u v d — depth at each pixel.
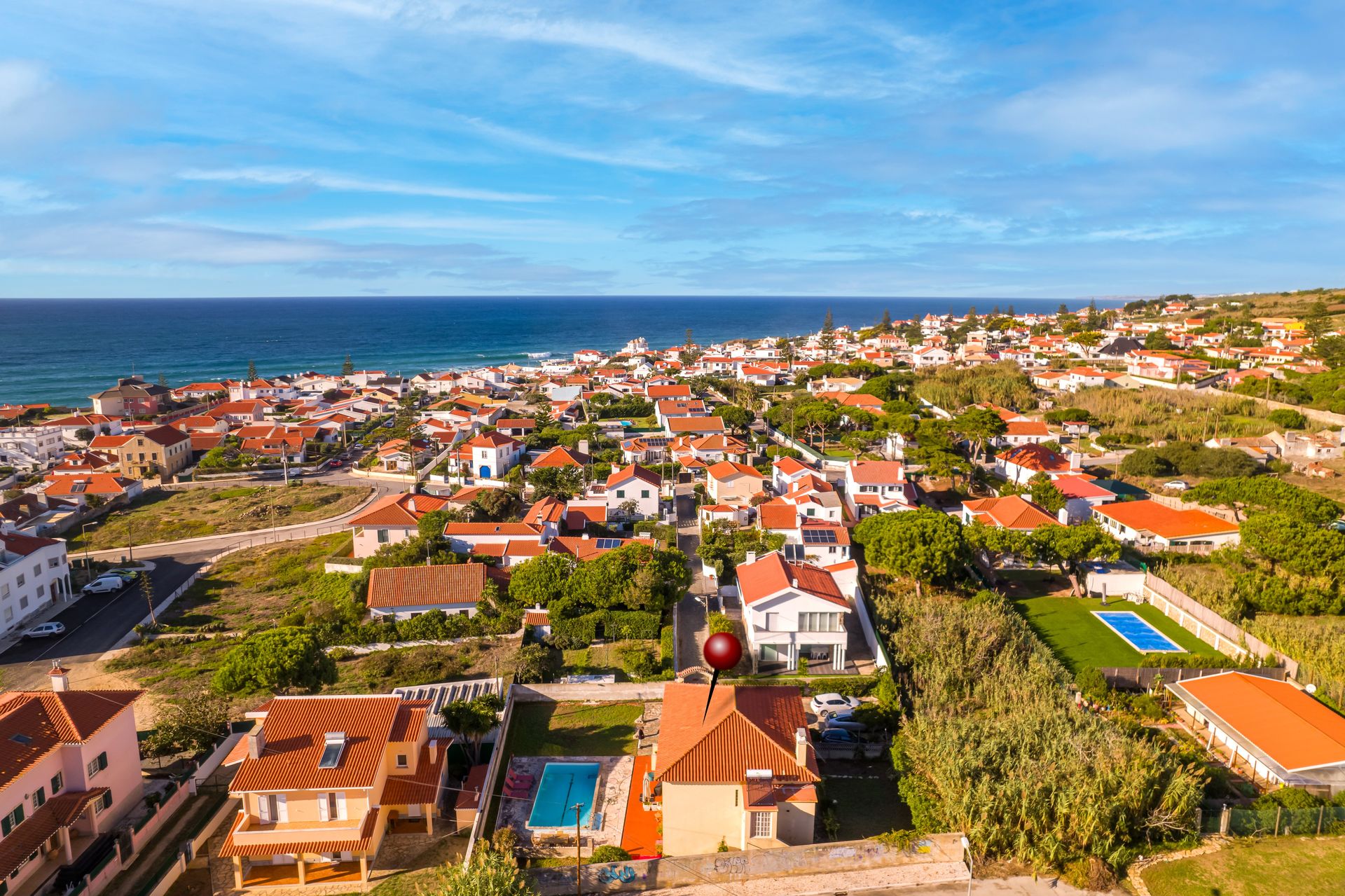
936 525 70.19
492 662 60.28
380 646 64.44
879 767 45.16
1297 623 59.38
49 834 35.06
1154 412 137.75
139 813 40.84
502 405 176.25
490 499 96.00
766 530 82.69
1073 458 109.62
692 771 36.28
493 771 43.28
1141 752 38.47
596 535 90.06
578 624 63.59
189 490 122.19
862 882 33.38
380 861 36.75
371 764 37.31
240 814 38.56
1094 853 33.88
